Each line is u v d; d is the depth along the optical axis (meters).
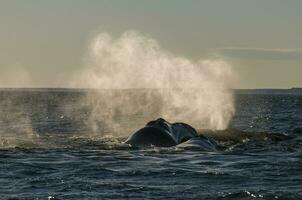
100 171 58.84
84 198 46.22
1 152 71.56
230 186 51.44
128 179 54.56
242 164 64.19
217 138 89.06
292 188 50.56
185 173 57.97
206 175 56.88
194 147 76.75
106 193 48.06
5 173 57.12
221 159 68.25
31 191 48.69
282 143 87.06
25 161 64.62
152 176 56.28
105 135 102.31
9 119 159.50
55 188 49.94
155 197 46.84
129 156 69.81
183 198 46.53
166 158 68.50
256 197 46.84
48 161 65.06
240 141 88.19
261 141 88.81
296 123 147.38
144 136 80.38
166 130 81.44
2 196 46.69
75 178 54.69
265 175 56.88
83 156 69.56
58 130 116.06
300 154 73.69
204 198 46.56
